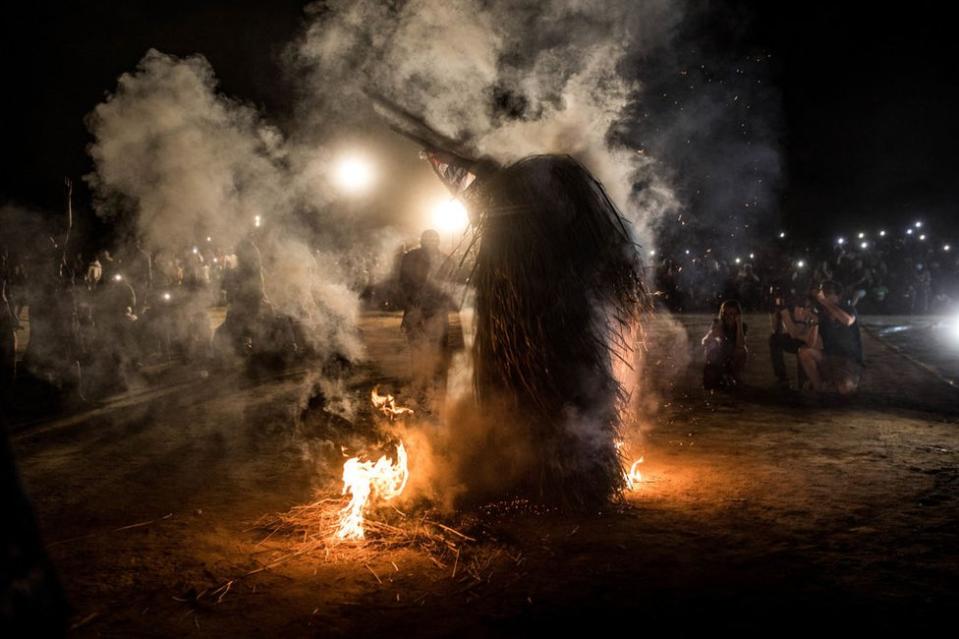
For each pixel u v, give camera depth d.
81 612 3.86
